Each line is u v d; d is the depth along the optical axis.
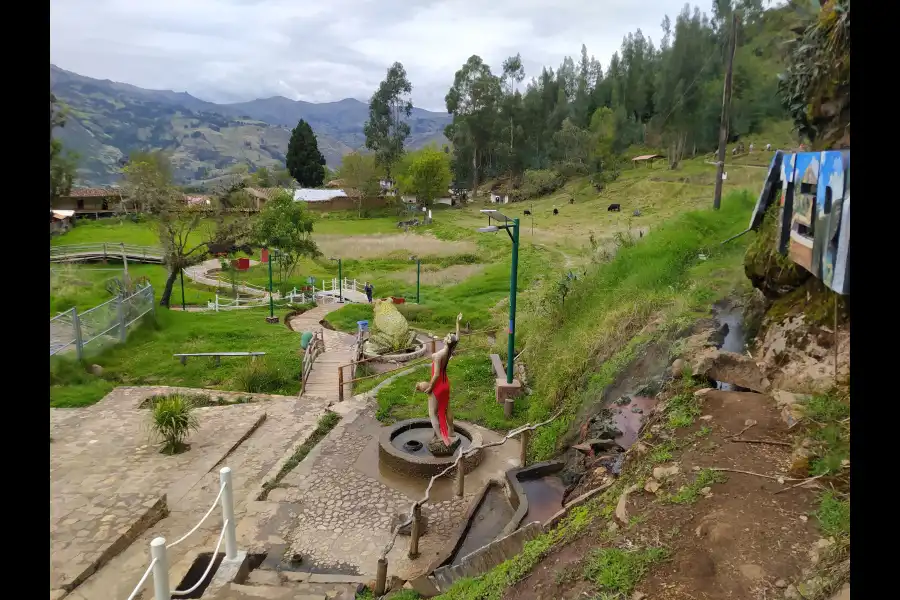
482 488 9.57
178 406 12.22
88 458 11.53
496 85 86.75
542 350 15.19
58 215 24.38
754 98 26.38
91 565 7.74
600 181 61.50
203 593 7.27
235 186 33.78
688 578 4.52
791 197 7.16
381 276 40.31
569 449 9.66
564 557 5.58
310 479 11.14
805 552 4.42
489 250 44.75
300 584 7.68
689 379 7.64
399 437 12.76
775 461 5.62
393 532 9.28
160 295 33.88
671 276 12.86
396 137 90.69
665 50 66.69
